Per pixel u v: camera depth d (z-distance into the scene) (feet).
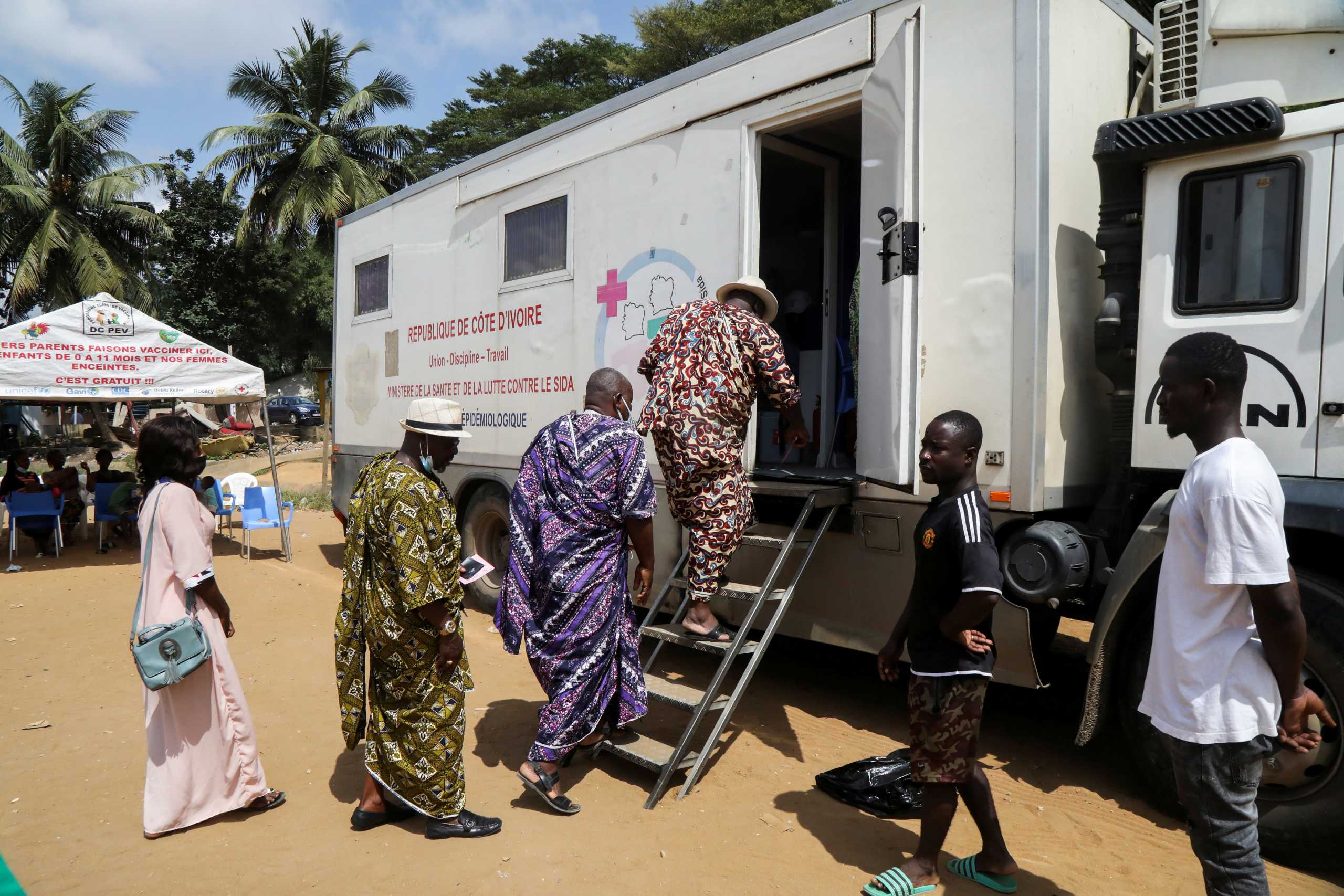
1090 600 12.32
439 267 24.17
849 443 19.04
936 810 9.61
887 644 10.57
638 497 12.10
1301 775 10.35
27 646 20.52
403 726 10.82
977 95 12.85
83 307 29.32
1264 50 11.11
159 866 10.36
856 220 19.54
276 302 120.16
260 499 33.01
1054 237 12.42
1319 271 10.41
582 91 115.34
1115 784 12.90
